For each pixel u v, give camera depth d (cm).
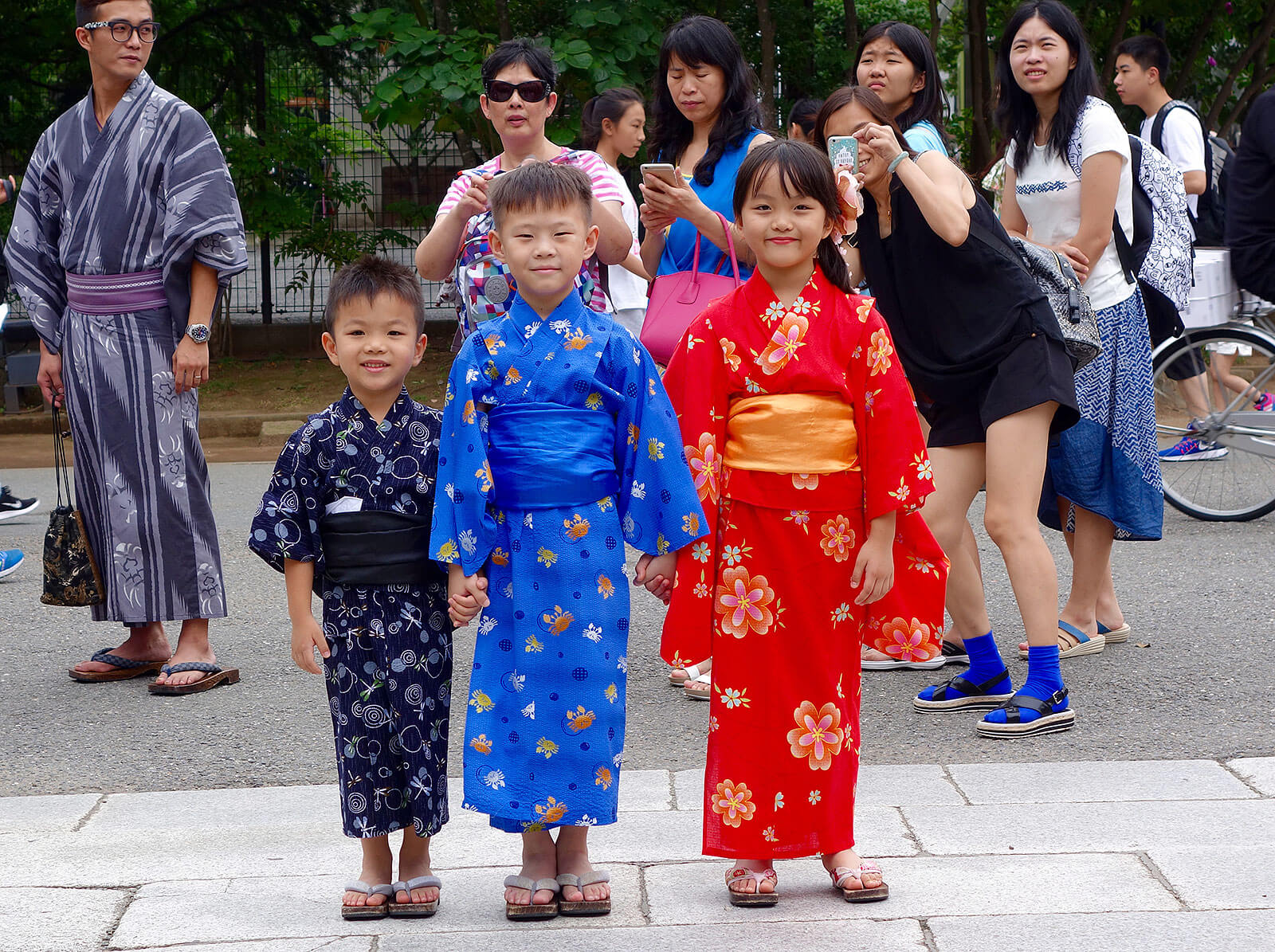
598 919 283
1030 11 458
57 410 509
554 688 284
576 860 293
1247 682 443
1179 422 717
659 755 395
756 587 292
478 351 288
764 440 293
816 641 292
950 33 1677
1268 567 598
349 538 289
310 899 296
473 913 288
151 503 481
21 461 1031
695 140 456
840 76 1314
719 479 297
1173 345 692
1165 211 535
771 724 291
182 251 482
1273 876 292
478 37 1075
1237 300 705
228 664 505
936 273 398
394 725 288
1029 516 401
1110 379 469
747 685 292
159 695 468
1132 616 532
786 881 304
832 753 292
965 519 420
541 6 1186
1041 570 400
